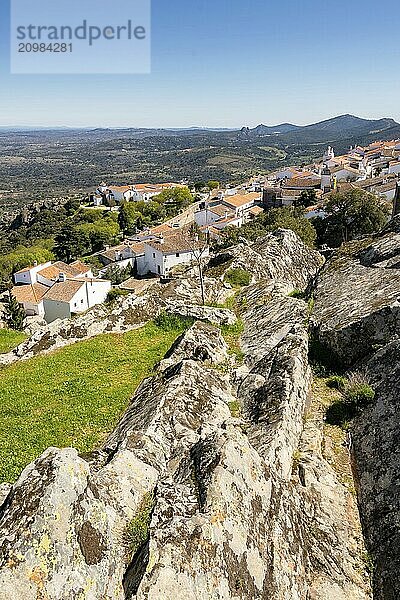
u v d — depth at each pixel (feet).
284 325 55.98
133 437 32.96
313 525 27.40
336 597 23.76
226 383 43.86
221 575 20.74
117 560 20.80
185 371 42.45
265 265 100.68
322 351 46.85
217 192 572.10
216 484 24.04
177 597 19.26
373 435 33.71
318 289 62.59
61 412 47.93
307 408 39.04
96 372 57.88
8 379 57.31
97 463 31.53
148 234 416.05
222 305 79.25
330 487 30.22
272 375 41.16
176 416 35.91
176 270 308.81
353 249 71.15
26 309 250.57
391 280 52.80
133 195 648.38
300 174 516.73
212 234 333.83
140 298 77.77
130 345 66.49
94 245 448.65
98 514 21.54
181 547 20.76
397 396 35.40
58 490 20.71
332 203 218.18
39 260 387.75
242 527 23.13
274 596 22.00
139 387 49.06
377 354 41.91
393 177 377.30
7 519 19.92
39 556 18.71
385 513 27.58
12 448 41.93
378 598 23.94
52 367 60.13
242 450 27.07
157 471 27.73
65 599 18.26
